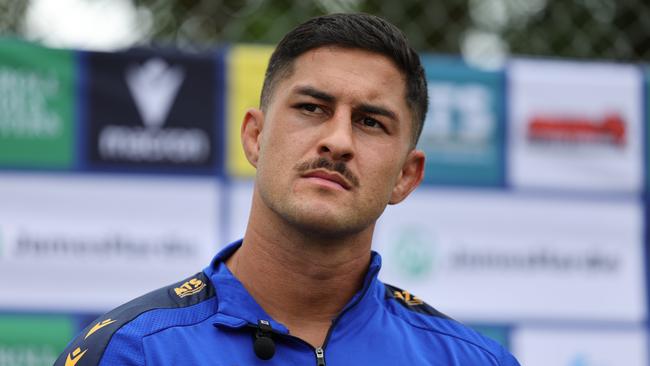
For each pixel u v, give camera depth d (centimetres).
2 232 809
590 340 898
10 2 1003
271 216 406
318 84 400
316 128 397
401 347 426
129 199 828
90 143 827
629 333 905
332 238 399
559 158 905
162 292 428
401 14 1089
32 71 821
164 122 838
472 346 445
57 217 816
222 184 843
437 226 878
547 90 907
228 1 1092
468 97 892
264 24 1099
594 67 916
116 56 834
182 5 1090
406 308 454
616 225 910
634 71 922
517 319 888
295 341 405
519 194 895
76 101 827
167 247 831
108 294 820
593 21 1133
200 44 1063
